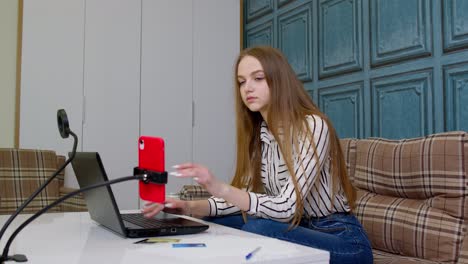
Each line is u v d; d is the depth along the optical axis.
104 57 3.12
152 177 0.95
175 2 3.42
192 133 3.46
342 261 1.21
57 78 2.94
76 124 3.00
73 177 2.90
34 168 2.66
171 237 1.06
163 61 3.35
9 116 2.84
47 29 2.92
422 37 2.19
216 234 1.11
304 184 1.27
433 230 1.57
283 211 1.22
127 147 3.18
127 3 3.22
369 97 2.48
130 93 3.21
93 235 1.07
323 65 2.83
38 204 2.60
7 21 2.87
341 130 2.68
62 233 1.10
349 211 1.47
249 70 1.41
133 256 0.84
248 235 1.09
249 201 1.20
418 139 1.77
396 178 1.79
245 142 1.54
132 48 3.22
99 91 3.09
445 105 2.07
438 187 1.62
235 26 3.70
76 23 3.02
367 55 2.50
